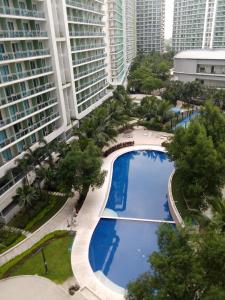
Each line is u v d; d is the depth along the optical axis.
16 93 29.48
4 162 28.64
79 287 19.89
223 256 14.22
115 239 25.88
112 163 39.41
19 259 22.30
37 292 19.53
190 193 27.06
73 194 28.72
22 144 32.03
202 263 14.57
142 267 22.77
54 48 34.53
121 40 80.38
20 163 27.59
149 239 25.78
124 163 41.38
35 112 32.25
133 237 26.09
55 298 19.08
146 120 52.59
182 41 124.62
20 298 19.12
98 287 20.09
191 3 112.19
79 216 27.94
